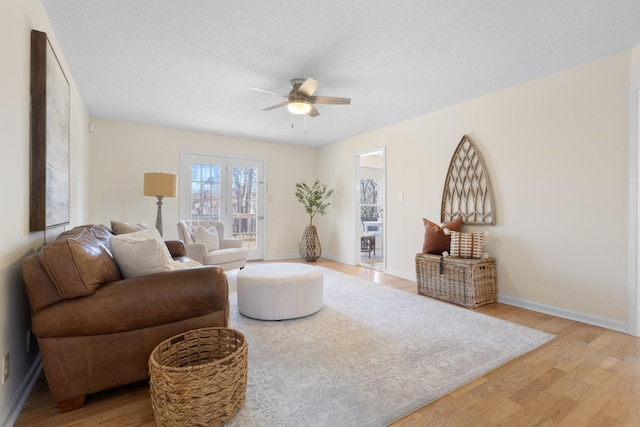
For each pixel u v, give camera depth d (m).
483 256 3.36
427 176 4.20
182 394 1.32
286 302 2.76
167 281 1.65
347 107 3.94
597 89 2.70
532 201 3.14
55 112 2.15
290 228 6.28
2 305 1.39
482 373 1.90
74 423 1.44
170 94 3.53
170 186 4.16
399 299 3.43
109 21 2.16
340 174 5.89
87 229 2.26
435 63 2.76
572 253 2.87
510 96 3.31
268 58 2.67
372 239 6.62
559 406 1.59
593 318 2.74
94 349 1.52
